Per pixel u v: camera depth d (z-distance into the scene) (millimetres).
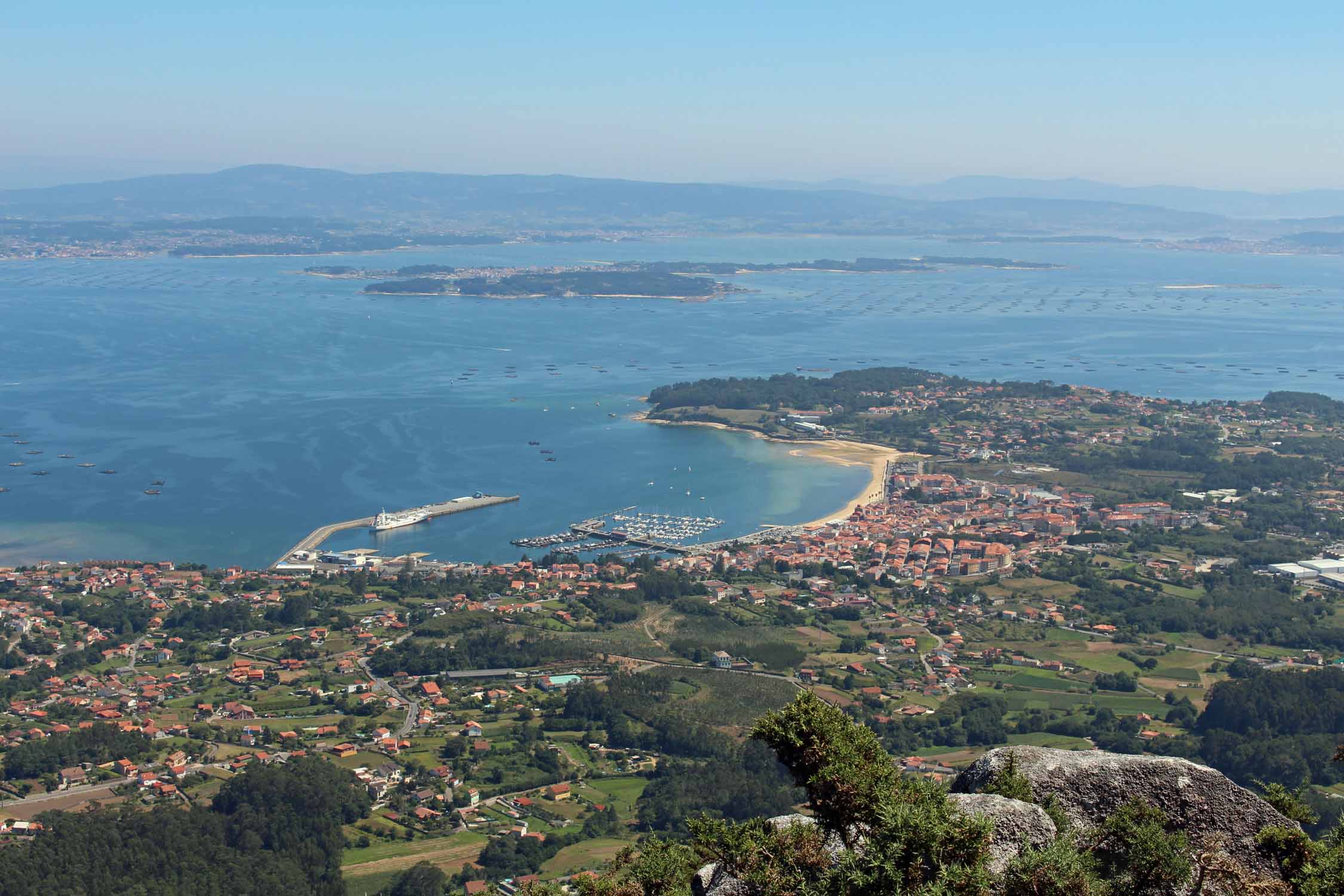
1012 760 48594
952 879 41219
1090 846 44688
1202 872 43125
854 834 47188
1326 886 43969
